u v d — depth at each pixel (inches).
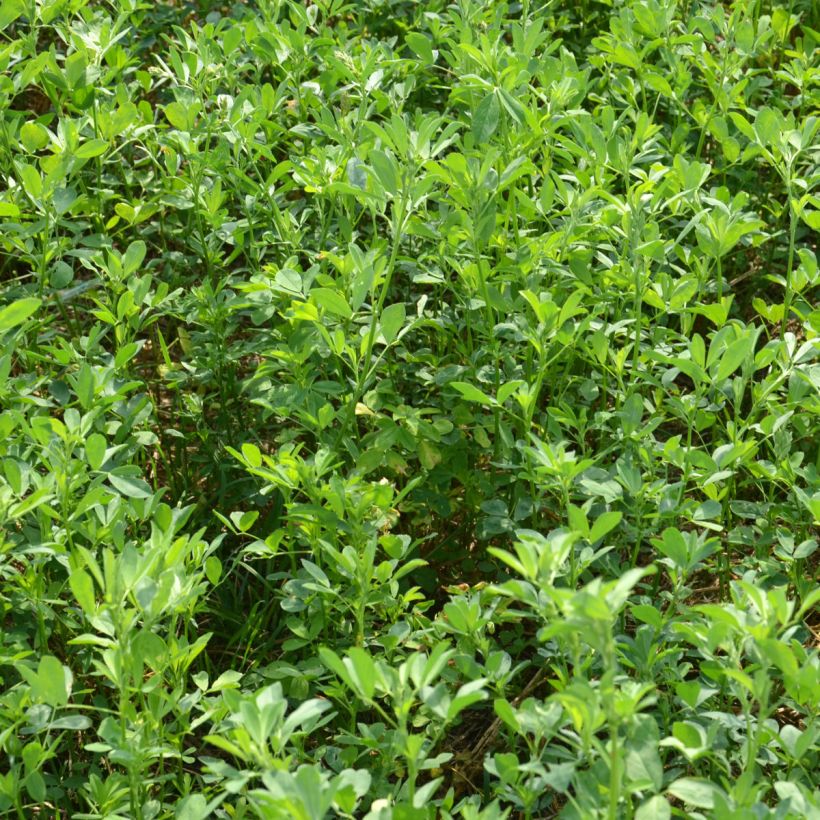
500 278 60.2
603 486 54.2
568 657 55.4
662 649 53.9
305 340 58.5
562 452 53.5
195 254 68.9
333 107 68.9
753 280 69.2
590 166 61.7
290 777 45.7
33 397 57.5
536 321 59.8
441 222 61.1
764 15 74.2
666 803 46.7
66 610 54.6
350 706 53.6
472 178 57.1
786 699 52.9
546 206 60.5
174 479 63.8
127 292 59.1
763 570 56.3
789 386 57.4
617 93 68.5
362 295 55.2
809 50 70.2
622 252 60.4
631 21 67.9
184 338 64.9
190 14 77.2
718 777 52.6
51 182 59.1
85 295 66.7
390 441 57.9
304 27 67.4
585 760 49.3
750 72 67.2
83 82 63.7
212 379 63.1
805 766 50.9
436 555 61.1
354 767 54.3
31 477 53.6
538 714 49.1
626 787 46.7
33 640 56.4
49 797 53.5
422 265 62.3
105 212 68.6
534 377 60.9
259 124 63.2
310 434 63.3
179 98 64.0
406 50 73.7
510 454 59.6
